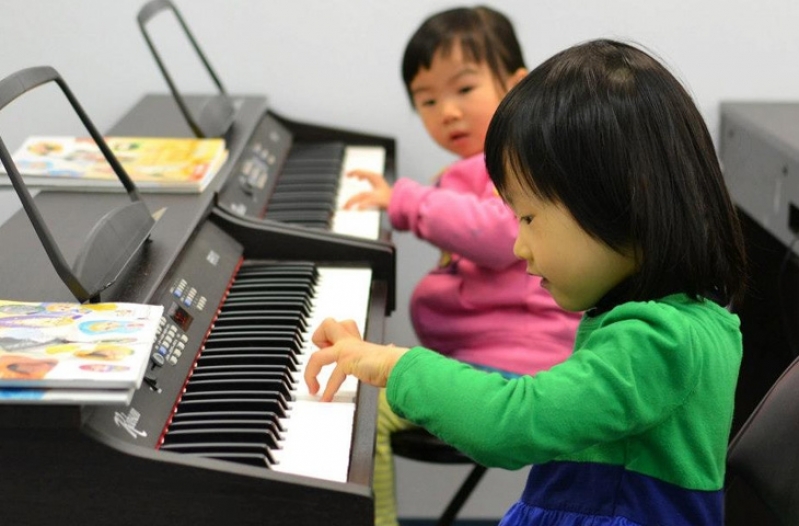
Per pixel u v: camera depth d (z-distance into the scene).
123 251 1.36
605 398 1.03
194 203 1.66
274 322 1.48
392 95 2.46
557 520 1.13
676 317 1.05
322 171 2.17
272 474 1.09
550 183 1.08
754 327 2.26
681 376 1.04
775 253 2.23
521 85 1.13
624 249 1.09
